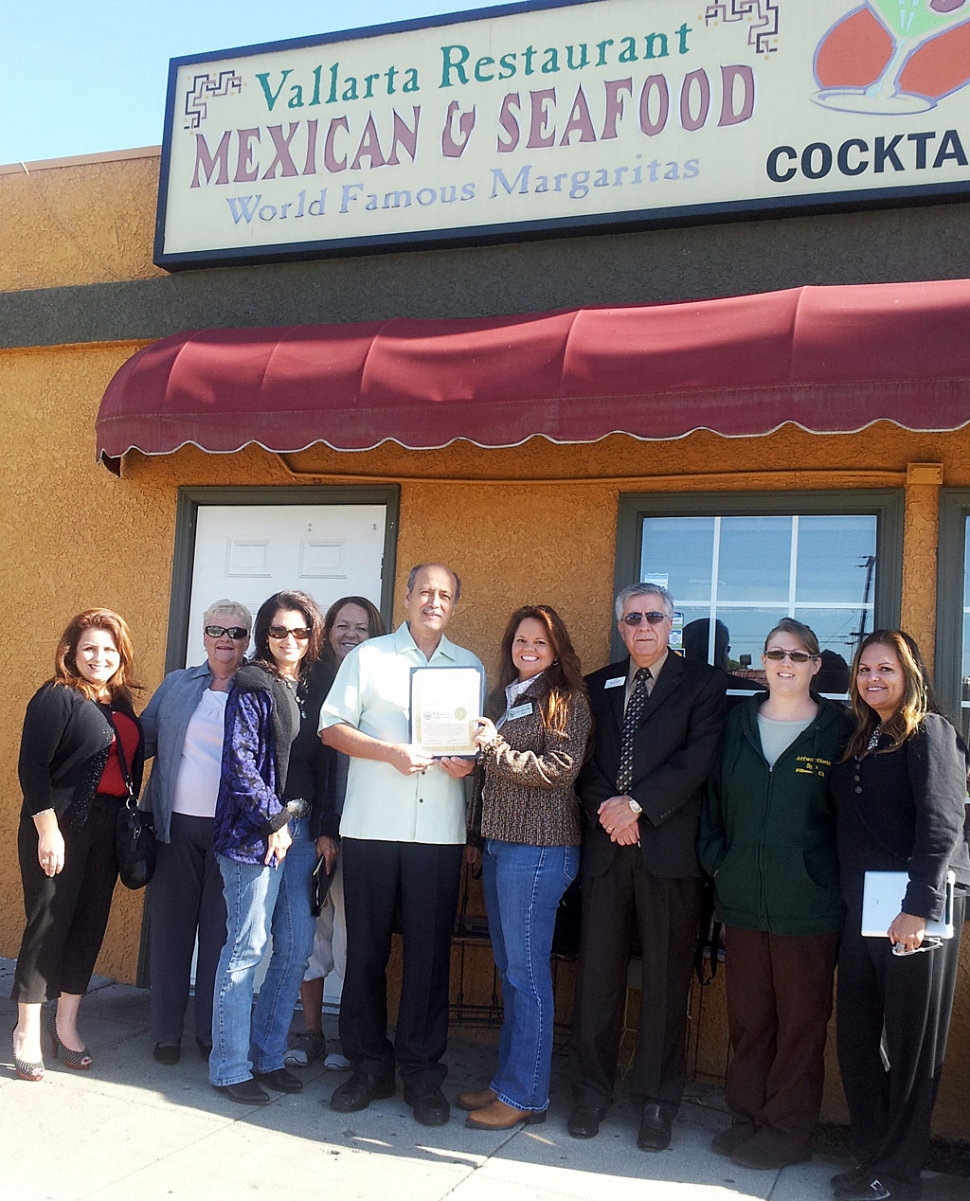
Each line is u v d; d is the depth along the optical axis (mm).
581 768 4039
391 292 5266
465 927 4629
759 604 4695
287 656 4125
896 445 4461
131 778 4387
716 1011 4480
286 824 4051
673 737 3914
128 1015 4910
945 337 3750
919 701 3625
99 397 5699
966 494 4371
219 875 4367
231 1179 3455
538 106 5047
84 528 5645
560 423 4145
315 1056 4500
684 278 4828
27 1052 4121
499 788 3973
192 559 5477
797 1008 3717
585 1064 3953
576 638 4812
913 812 3590
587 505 4859
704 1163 3744
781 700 3898
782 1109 3746
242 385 4641
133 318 5645
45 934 4133
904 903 3426
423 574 4141
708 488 4703
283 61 5488
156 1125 3801
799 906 3688
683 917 3902
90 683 4289
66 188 5918
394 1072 4164
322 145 5383
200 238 5555
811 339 3891
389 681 4141
